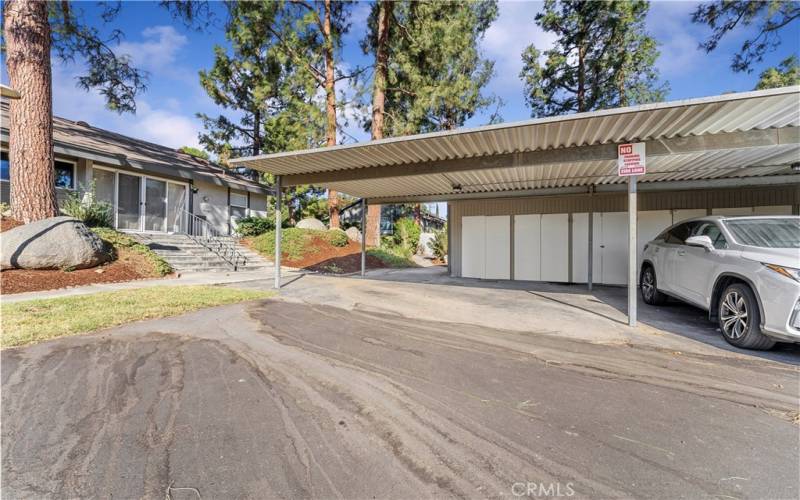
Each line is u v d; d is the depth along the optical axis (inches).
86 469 77.7
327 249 639.8
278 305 257.6
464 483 74.6
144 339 169.8
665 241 260.1
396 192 444.5
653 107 175.5
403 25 678.5
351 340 176.6
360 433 93.1
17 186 337.4
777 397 116.1
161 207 567.8
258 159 287.1
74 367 134.0
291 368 137.7
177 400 109.8
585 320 225.0
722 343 175.9
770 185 333.4
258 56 722.2
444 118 912.3
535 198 442.9
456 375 132.9
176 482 74.0
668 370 139.9
